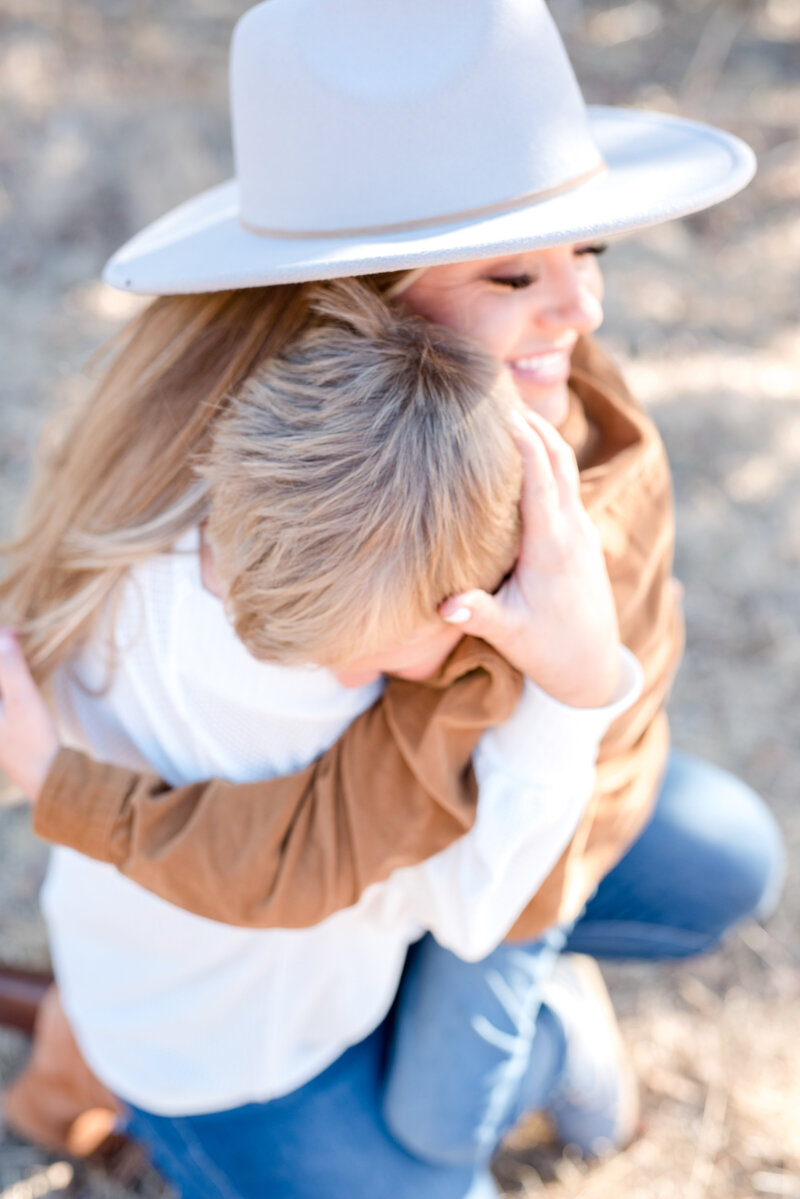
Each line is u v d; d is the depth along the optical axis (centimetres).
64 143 458
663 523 132
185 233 136
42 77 515
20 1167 189
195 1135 150
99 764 123
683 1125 190
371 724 120
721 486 308
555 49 112
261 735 123
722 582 280
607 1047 176
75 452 130
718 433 325
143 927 140
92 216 426
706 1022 204
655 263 414
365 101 104
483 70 104
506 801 115
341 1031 146
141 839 118
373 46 105
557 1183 183
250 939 135
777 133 499
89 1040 155
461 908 122
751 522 297
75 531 124
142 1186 188
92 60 539
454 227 105
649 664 130
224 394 119
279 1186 148
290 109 108
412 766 115
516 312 113
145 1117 153
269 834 117
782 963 212
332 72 105
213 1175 152
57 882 154
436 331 104
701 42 581
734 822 170
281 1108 147
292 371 102
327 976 139
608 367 142
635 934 176
